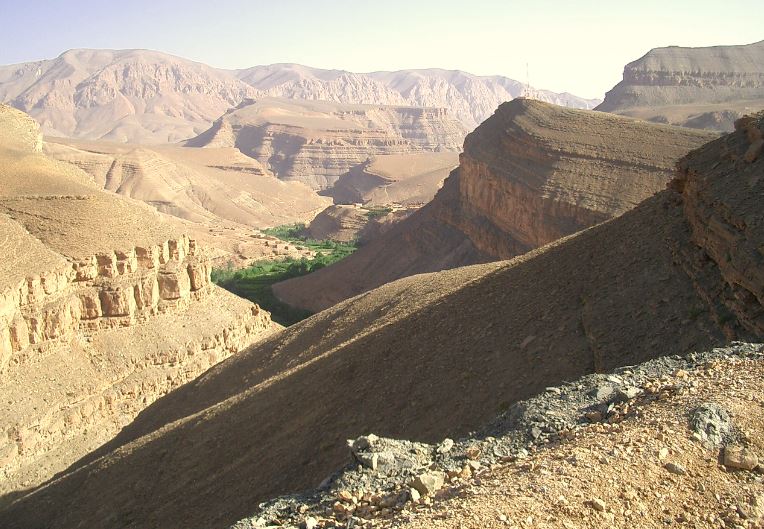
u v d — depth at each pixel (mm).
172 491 31344
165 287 63531
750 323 19453
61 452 48938
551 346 24859
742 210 22078
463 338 29141
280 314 99250
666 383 14789
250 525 13617
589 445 12859
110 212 62562
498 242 90875
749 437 12500
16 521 36719
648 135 88812
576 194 79938
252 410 34594
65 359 53906
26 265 53094
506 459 13570
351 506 13234
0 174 66750
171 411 47438
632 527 10945
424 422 24562
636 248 27922
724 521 11078
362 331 40469
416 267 103250
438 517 11398
